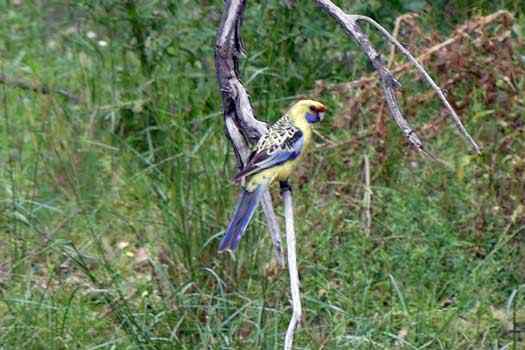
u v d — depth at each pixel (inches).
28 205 489.7
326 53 550.6
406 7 539.5
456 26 512.4
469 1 565.3
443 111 464.4
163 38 538.6
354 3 540.7
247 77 534.0
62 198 502.6
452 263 442.3
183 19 537.3
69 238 475.5
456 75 465.1
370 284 433.1
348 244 446.6
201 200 443.2
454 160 474.0
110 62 575.2
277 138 336.2
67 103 567.5
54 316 420.2
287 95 546.3
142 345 396.2
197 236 433.7
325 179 477.1
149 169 502.3
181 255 437.4
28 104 564.1
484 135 473.1
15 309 422.0
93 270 461.1
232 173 456.4
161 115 519.5
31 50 620.4
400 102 474.0
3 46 622.8
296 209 461.4
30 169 519.2
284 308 412.2
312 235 452.1
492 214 452.1
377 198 469.1
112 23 550.6
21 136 538.6
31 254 447.5
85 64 588.7
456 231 454.6
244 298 409.4
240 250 428.5
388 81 313.7
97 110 544.4
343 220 456.1
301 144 336.5
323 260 445.4
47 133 529.0
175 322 410.3
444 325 407.2
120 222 487.2
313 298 422.0
